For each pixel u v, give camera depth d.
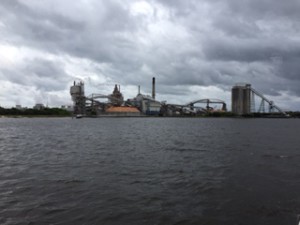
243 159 36.38
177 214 16.69
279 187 22.23
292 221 15.66
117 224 15.27
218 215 16.55
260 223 15.43
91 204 18.22
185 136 81.44
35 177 25.42
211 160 35.69
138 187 22.34
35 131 104.25
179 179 25.08
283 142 62.31
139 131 107.38
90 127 138.12
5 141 63.62
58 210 17.14
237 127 145.25
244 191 21.23
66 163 33.03
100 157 38.19
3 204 18.12
